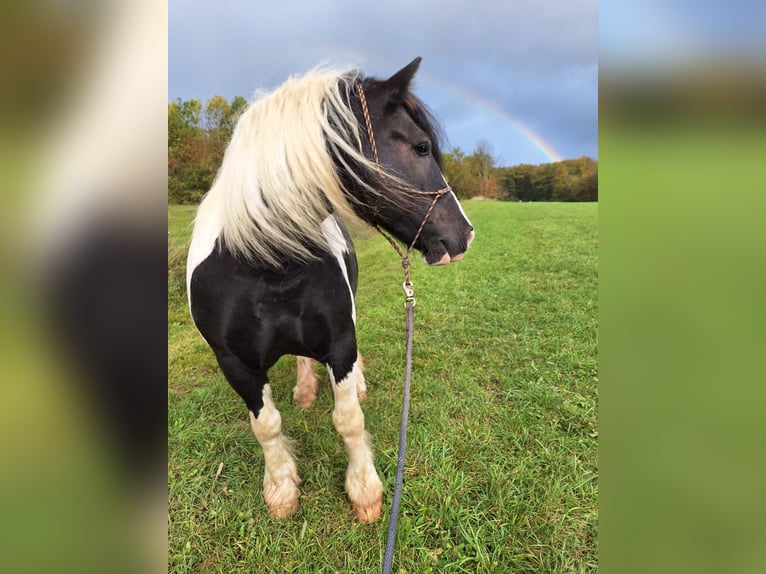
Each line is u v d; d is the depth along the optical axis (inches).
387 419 105.7
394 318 172.9
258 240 57.8
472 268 253.8
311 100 56.8
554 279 221.8
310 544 76.0
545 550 72.5
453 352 140.4
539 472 87.7
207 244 65.7
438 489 83.4
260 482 89.7
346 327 70.8
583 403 107.7
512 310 176.6
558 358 131.3
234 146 58.3
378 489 81.7
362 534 76.9
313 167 55.1
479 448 94.2
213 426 109.1
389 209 64.6
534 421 102.7
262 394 75.3
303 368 116.2
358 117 60.7
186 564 73.4
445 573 69.7
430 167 65.7
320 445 98.3
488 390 118.4
